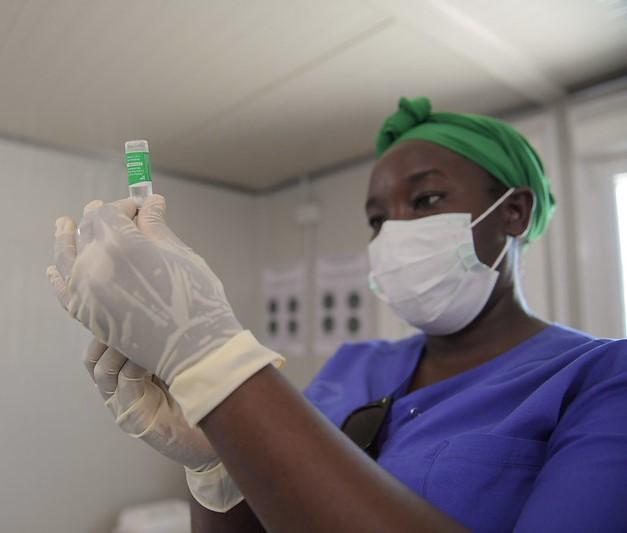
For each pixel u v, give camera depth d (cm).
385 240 81
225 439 38
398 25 95
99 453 121
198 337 42
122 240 44
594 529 42
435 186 78
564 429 54
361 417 77
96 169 133
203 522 66
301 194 188
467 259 77
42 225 122
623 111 116
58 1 84
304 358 182
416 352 89
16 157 121
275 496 36
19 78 107
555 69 113
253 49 101
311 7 89
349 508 35
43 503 112
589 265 124
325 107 128
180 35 95
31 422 112
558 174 125
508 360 72
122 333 43
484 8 91
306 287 184
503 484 56
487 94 124
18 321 113
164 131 139
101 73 107
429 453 62
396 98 125
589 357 59
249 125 137
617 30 98
